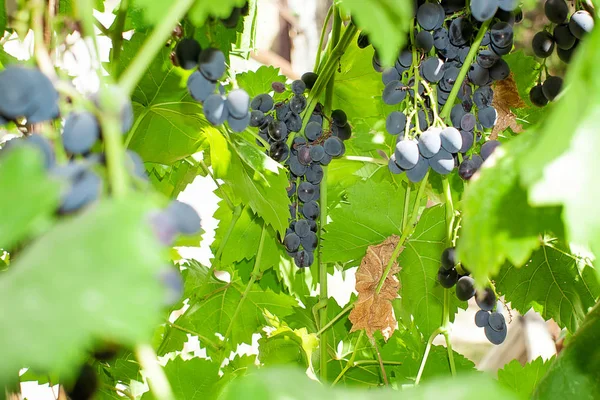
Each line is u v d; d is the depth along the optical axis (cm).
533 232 77
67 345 43
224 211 129
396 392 57
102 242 47
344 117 119
